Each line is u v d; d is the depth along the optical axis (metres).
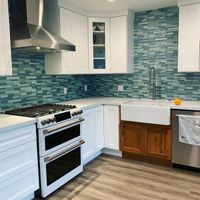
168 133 2.99
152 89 3.63
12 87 2.73
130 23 3.64
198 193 2.39
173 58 3.45
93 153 3.28
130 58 3.71
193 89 3.34
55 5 2.99
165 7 3.41
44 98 3.24
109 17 3.62
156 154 3.11
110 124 3.45
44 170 2.28
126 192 2.44
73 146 2.70
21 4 2.60
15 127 1.95
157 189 2.49
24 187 2.11
